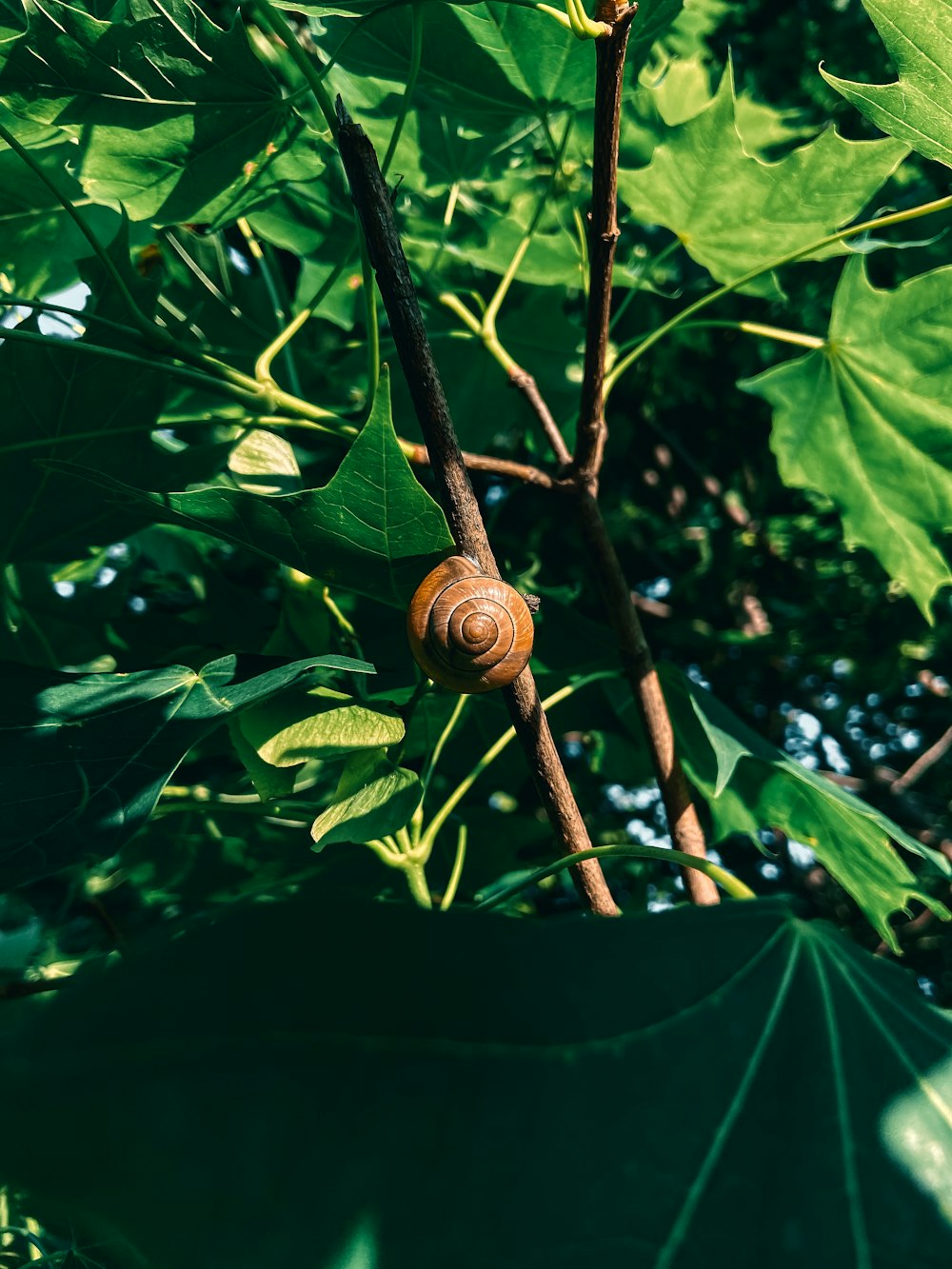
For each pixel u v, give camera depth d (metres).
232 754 0.28
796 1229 0.11
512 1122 0.10
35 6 0.20
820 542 0.80
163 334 0.22
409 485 0.17
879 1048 0.12
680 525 0.80
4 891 0.15
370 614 0.27
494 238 0.32
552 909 0.68
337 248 0.32
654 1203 0.10
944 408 0.27
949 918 0.26
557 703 0.32
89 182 0.24
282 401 0.23
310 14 0.21
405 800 0.19
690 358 0.68
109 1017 0.09
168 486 0.26
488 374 0.35
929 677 0.91
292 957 0.10
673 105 0.34
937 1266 0.11
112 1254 0.10
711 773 0.31
